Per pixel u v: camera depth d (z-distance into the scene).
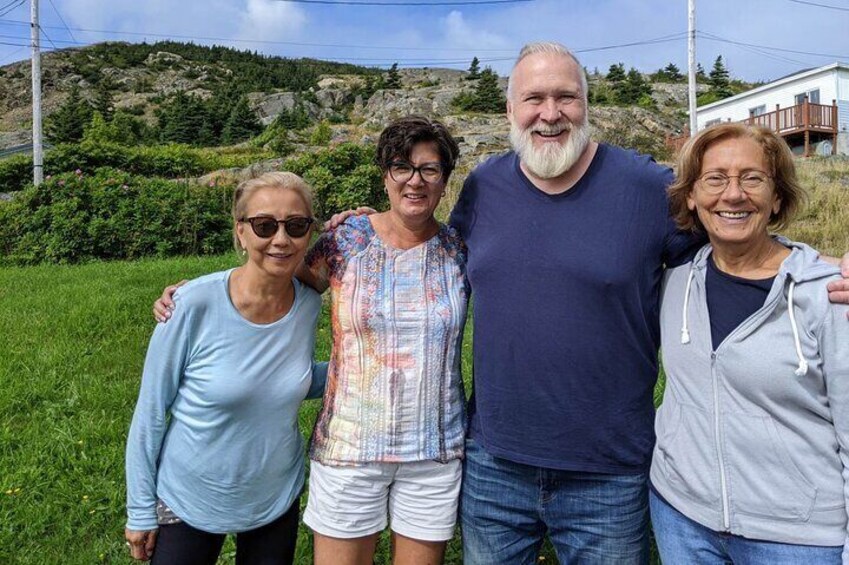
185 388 1.98
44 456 3.65
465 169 15.70
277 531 2.16
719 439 1.77
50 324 6.05
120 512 3.16
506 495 2.18
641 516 2.11
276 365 1.99
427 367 2.07
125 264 10.22
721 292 1.83
